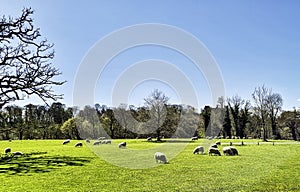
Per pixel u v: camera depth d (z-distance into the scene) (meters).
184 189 14.97
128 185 16.20
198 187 15.33
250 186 15.34
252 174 18.95
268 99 94.69
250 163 24.62
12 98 35.16
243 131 99.25
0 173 21.58
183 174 19.33
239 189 14.70
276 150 39.25
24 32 35.22
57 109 74.88
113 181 17.41
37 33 36.09
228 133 89.56
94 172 20.81
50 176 19.70
